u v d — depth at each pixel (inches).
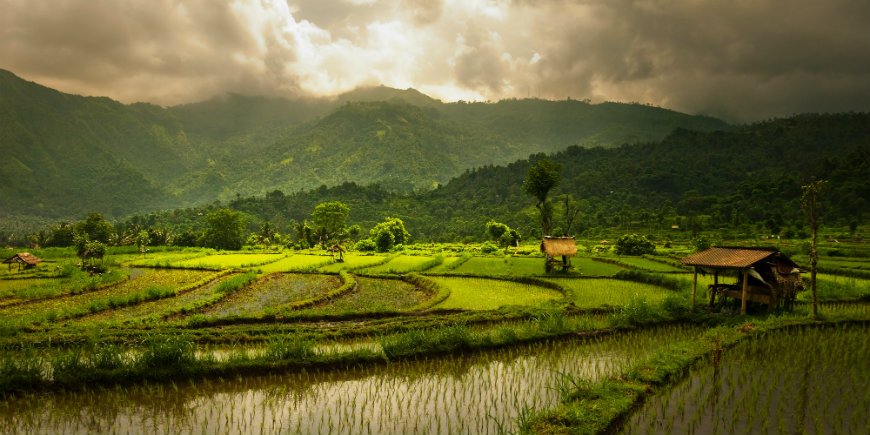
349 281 1812.3
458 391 671.8
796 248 3073.3
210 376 722.8
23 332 975.6
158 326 1047.0
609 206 7829.7
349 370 771.4
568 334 944.3
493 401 629.0
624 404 573.9
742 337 877.8
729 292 1159.6
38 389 666.2
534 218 6771.7
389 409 608.1
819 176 6510.8
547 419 541.0
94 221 5270.7
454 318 1106.7
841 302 1268.5
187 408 618.5
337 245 2842.0
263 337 945.5
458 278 1923.0
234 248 4972.9
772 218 4817.9
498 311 1175.6
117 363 721.0
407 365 792.9
